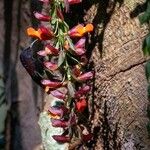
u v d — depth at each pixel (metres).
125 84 0.37
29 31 0.36
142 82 0.36
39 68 0.40
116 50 0.37
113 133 0.38
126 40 0.37
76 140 0.38
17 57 0.52
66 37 0.36
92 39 0.38
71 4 0.37
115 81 0.37
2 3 0.51
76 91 0.37
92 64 0.39
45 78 0.39
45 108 0.44
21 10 0.50
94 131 0.39
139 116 0.36
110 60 0.37
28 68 0.41
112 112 0.38
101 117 0.39
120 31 0.37
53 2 0.36
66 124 0.37
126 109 0.37
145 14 0.34
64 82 0.37
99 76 0.38
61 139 0.38
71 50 0.36
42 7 0.42
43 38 0.36
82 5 0.39
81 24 0.38
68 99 0.37
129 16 0.36
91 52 0.39
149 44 0.34
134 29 0.36
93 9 0.38
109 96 0.38
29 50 0.41
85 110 0.40
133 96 0.37
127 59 0.37
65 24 0.36
